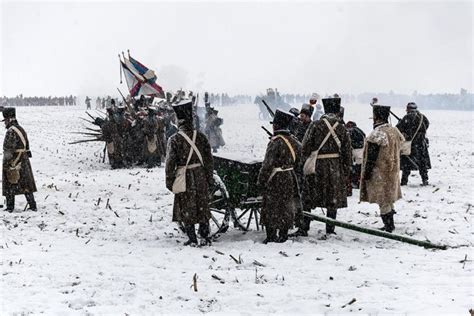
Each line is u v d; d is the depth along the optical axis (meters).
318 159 9.07
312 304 5.89
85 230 9.86
